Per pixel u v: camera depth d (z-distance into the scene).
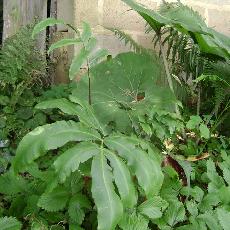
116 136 1.38
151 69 2.15
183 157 2.00
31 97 2.92
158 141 1.88
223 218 1.48
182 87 2.71
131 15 3.15
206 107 2.71
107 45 3.08
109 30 3.06
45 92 2.83
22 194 1.60
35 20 3.20
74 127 1.33
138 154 1.31
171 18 2.24
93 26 3.04
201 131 1.91
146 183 1.27
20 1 3.38
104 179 1.20
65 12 3.26
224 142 2.27
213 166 1.79
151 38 3.21
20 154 1.23
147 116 1.83
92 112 1.53
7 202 1.74
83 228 1.48
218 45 2.07
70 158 1.20
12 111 2.70
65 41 1.57
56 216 1.49
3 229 1.32
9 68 2.87
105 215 1.15
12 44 3.00
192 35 2.19
